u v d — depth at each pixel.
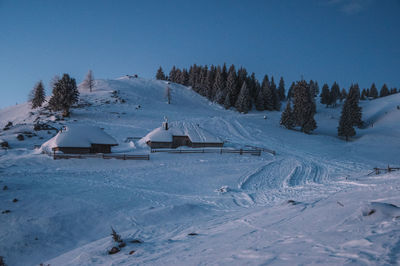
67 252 11.84
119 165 34.19
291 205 12.29
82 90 107.00
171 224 14.80
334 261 3.76
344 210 8.49
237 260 4.97
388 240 4.34
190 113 93.69
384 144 61.16
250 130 70.75
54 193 20.19
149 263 6.59
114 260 7.81
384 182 17.39
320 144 60.44
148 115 81.25
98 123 66.88
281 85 151.88
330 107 125.75
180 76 155.50
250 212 14.54
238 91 120.75
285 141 61.75
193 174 32.25
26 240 13.06
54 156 34.31
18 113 85.75
